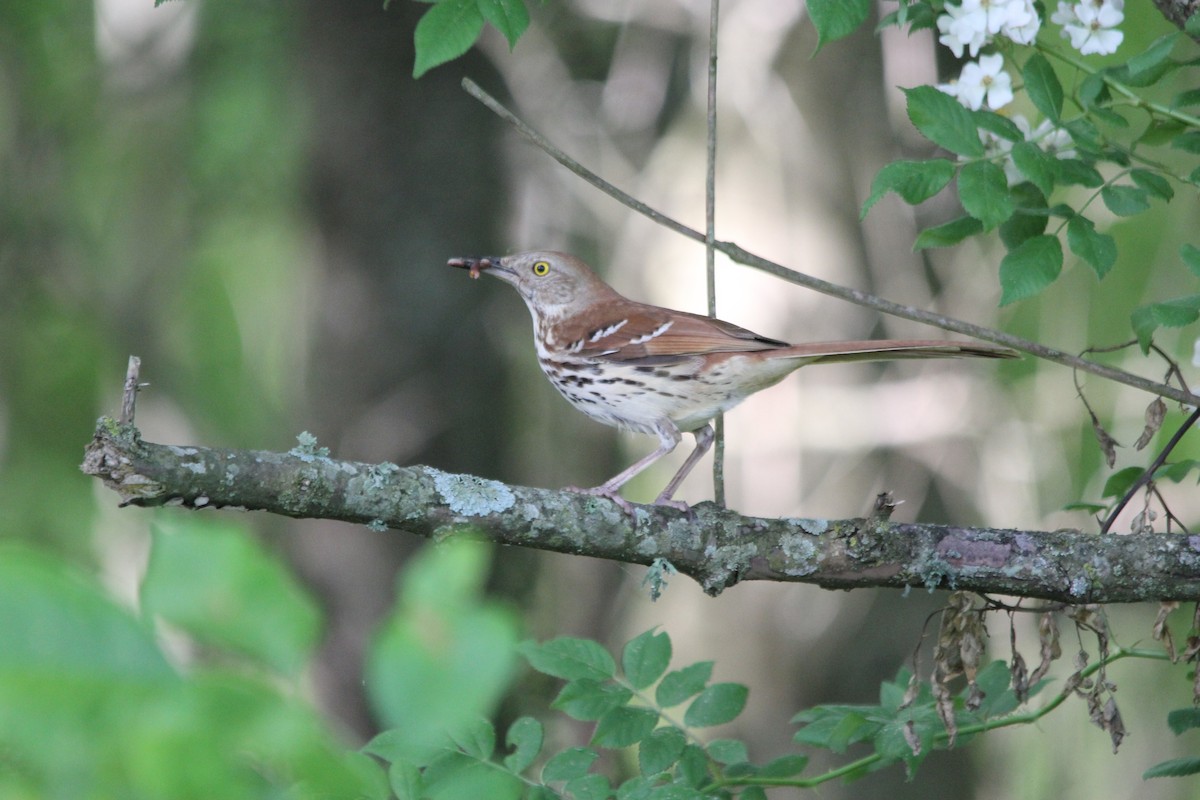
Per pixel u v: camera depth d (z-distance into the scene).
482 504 5.46
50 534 16.31
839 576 5.81
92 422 16.95
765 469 12.66
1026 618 14.16
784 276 5.69
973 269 12.53
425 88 12.45
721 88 12.76
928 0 6.18
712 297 5.78
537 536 5.57
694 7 13.54
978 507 12.77
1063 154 6.01
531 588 13.46
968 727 5.70
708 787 5.45
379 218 12.46
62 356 16.66
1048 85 5.56
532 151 13.48
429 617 1.57
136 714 1.47
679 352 7.65
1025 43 5.90
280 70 15.31
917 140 11.98
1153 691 14.57
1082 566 5.64
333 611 12.36
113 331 16.62
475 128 12.61
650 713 5.40
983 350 6.90
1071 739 14.36
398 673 1.54
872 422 12.63
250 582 1.58
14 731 1.42
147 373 16.89
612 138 14.45
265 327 19.53
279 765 1.61
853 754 12.24
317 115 12.53
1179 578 5.61
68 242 16.05
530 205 13.62
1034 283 5.37
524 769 4.80
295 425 13.01
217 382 18.45
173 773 1.48
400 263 12.47
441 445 12.46
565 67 14.22
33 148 15.83
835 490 12.56
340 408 12.52
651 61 14.18
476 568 1.62
